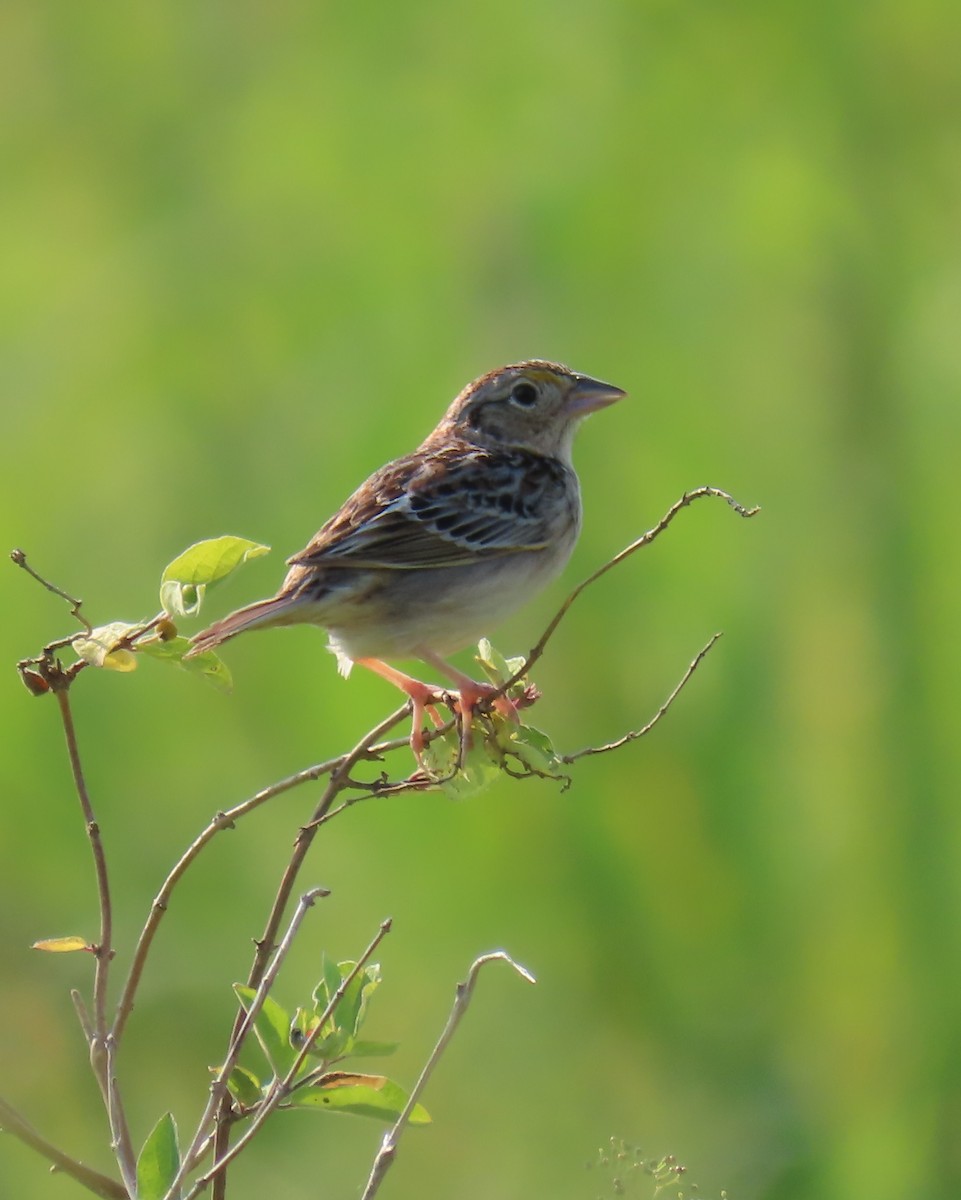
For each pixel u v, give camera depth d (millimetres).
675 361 14508
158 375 14555
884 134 15242
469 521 8070
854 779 13852
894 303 14969
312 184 14953
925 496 14477
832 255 14953
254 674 13367
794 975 13484
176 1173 5285
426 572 7898
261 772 13359
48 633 13789
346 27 15273
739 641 13703
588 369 14258
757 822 13531
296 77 15352
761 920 13461
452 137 14844
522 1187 12211
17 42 15727
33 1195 11352
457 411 9070
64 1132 11867
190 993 12508
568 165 14703
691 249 14750
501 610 8203
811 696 14000
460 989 5484
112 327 14719
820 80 15156
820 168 15094
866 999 13516
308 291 14547
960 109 15219
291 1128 11641
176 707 13406
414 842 13164
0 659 13602
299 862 5809
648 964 13328
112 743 13352
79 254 15203
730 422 14359
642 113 14945
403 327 14359
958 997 13305
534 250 14461
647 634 13727
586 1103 12781
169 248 14953
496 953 5449
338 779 5934
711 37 15070
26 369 14672
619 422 14156
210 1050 12297
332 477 13930
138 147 15477
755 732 13609
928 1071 13164
